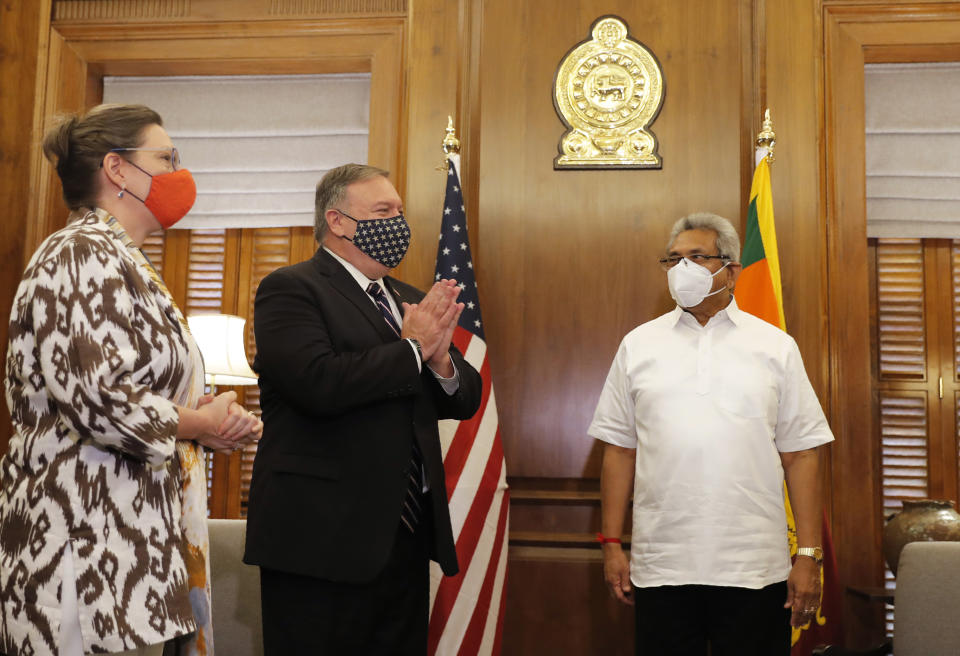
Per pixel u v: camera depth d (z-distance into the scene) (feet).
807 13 11.16
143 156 5.54
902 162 12.16
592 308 10.96
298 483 5.71
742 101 11.12
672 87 11.21
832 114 11.13
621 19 11.39
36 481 4.84
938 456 12.08
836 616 9.69
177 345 5.34
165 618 4.84
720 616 7.17
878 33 11.27
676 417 7.51
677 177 11.06
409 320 6.03
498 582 9.42
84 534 4.73
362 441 5.78
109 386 4.73
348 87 12.96
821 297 10.69
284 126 13.03
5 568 4.82
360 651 5.67
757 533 7.20
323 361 5.65
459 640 9.03
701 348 7.70
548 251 11.09
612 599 10.47
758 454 7.38
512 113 11.36
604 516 8.07
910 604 7.92
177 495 5.22
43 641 4.62
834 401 10.64
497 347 10.98
